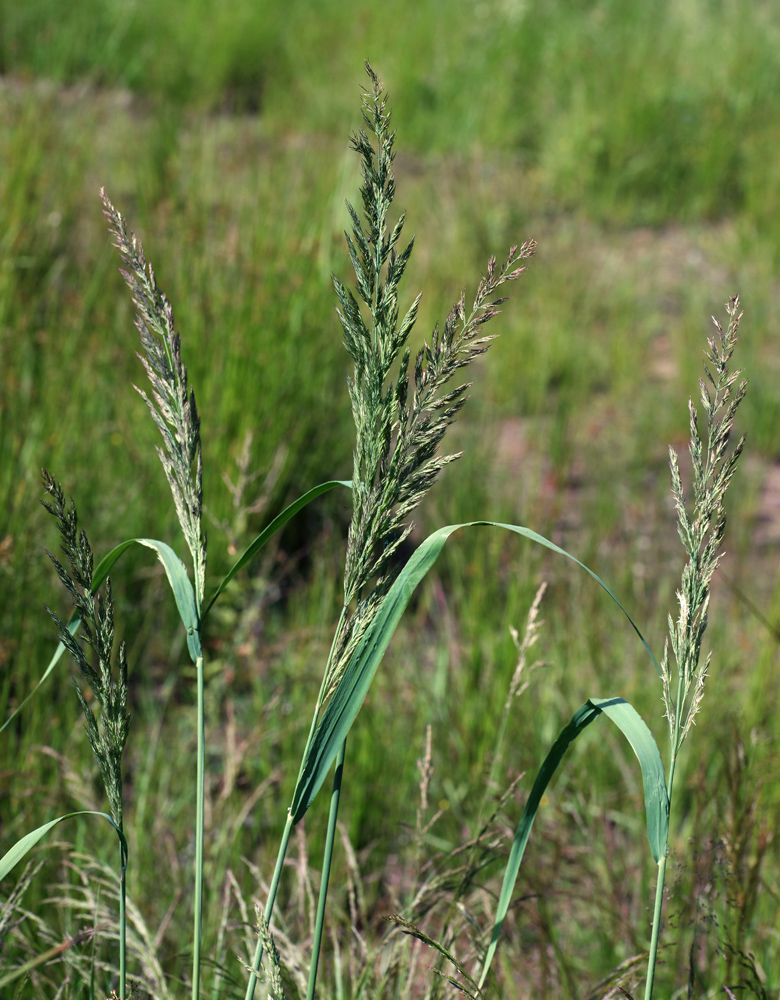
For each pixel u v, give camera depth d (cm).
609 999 134
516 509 370
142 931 149
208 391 317
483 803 175
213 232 371
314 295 359
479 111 845
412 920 148
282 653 277
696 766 227
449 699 255
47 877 185
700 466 102
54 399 311
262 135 615
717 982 157
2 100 469
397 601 100
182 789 228
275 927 160
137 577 295
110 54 782
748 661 279
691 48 928
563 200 761
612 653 278
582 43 917
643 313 600
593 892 194
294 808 100
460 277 558
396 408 95
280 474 326
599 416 490
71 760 217
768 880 188
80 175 476
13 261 369
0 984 138
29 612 247
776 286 652
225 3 907
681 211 775
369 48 888
